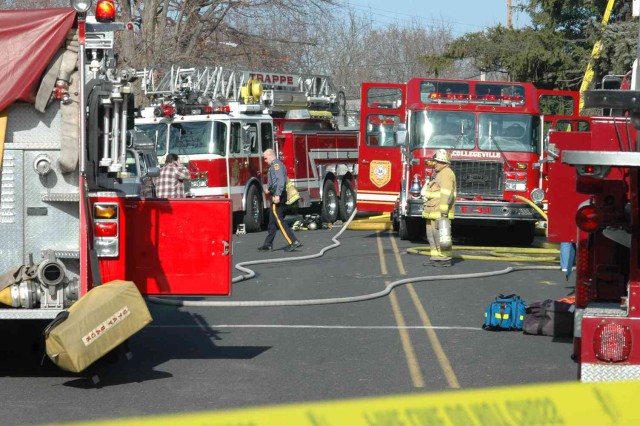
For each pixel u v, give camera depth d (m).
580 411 5.22
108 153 13.23
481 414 4.98
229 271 13.54
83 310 11.50
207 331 16.91
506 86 33.44
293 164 43.12
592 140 11.19
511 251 31.25
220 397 11.90
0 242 12.65
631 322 9.43
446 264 27.22
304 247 33.09
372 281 23.92
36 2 55.06
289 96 46.31
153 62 54.25
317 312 19.06
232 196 38.62
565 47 62.59
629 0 54.38
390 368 13.70
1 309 12.26
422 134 33.28
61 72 12.41
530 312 16.91
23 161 12.57
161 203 13.51
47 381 12.87
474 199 33.03
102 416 10.92
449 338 16.17
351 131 49.88
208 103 39.72
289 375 13.26
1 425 10.48
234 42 64.12
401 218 35.31
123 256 12.95
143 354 14.84
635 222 9.62
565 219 13.09
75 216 12.77
